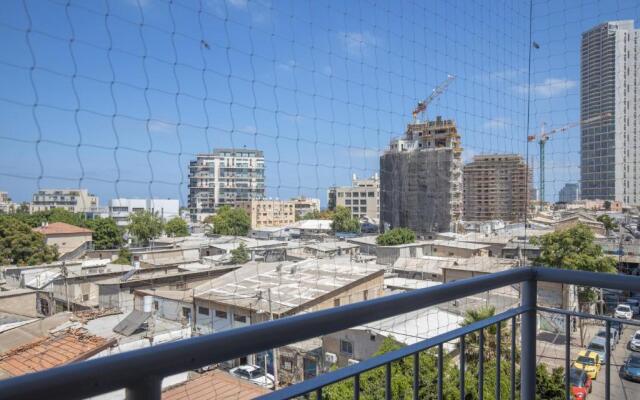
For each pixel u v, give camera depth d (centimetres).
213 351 94
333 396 289
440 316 693
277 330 105
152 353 86
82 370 78
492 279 170
